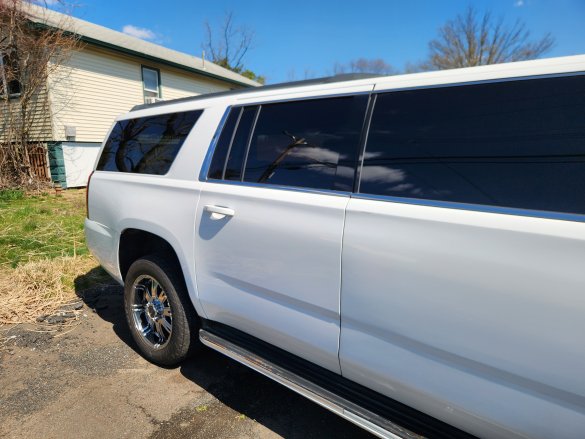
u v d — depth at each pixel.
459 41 32.19
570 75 1.33
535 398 1.26
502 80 1.45
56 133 11.07
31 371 2.72
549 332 1.21
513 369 1.29
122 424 2.23
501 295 1.29
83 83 11.79
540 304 1.22
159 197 2.56
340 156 1.80
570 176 1.26
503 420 1.34
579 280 1.16
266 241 1.96
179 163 2.51
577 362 1.17
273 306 1.99
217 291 2.27
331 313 1.76
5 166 10.02
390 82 1.74
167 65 14.61
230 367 2.83
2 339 3.13
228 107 2.37
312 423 2.27
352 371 1.76
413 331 1.50
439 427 1.58
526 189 1.32
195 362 2.88
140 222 2.66
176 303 2.60
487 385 1.36
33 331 3.28
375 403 1.75
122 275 3.10
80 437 2.12
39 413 2.30
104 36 13.41
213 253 2.24
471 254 1.36
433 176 1.53
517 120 1.39
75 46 11.06
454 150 1.50
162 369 2.78
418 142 1.59
